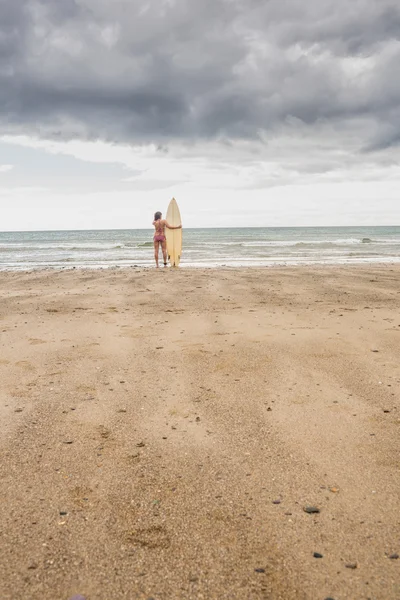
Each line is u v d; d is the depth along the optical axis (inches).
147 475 91.6
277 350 181.0
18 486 87.7
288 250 1068.5
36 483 88.7
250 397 132.9
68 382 146.3
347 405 126.2
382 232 2952.8
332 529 74.8
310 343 190.4
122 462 96.8
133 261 763.4
